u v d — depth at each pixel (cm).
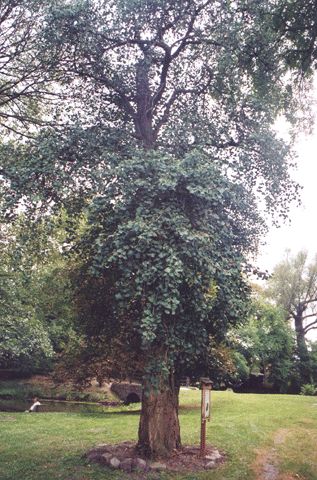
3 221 775
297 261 3184
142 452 752
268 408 1362
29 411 1664
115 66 838
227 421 1123
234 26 805
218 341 747
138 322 613
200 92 871
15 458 805
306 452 852
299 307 3186
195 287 614
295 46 873
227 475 699
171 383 780
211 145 813
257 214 777
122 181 641
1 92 893
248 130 827
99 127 784
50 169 698
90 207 651
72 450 842
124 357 1053
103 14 773
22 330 1330
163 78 855
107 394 2189
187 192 646
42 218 756
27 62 873
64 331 1631
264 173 798
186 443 870
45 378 2520
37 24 830
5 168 742
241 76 873
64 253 761
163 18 808
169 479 672
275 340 2825
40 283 1289
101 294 828
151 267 567
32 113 1024
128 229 587
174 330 626
